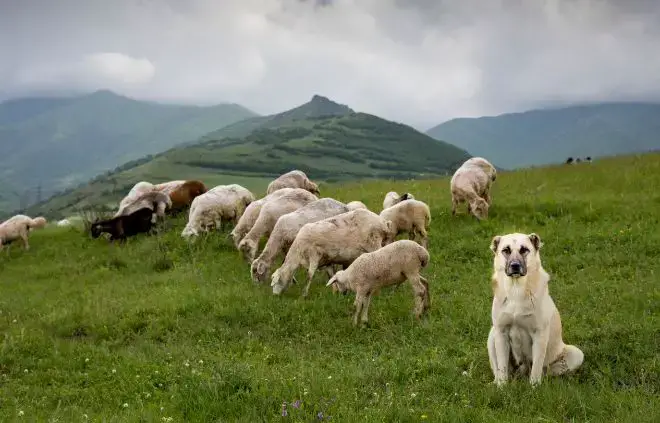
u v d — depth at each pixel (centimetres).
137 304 1411
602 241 1580
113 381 938
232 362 954
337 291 1270
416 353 977
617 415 658
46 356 1129
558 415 676
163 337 1202
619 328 954
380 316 1180
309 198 1780
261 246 1848
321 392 764
